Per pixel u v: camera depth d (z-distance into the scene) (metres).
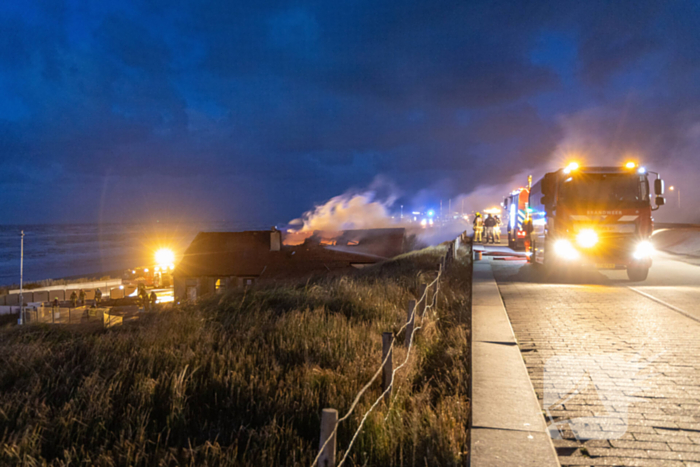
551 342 6.79
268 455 3.96
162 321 9.67
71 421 4.44
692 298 10.41
